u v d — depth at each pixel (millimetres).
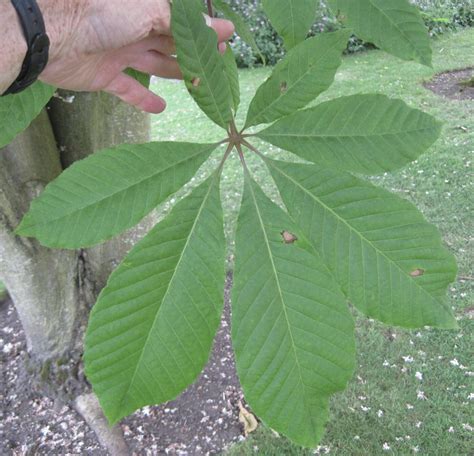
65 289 1983
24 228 496
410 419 1921
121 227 503
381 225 474
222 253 484
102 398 465
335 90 4672
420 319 464
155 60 718
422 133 512
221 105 541
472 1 6195
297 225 483
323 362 459
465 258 2580
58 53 591
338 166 511
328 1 647
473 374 2059
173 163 522
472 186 3107
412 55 635
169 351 470
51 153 1692
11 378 2201
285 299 466
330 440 1874
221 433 1984
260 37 5395
